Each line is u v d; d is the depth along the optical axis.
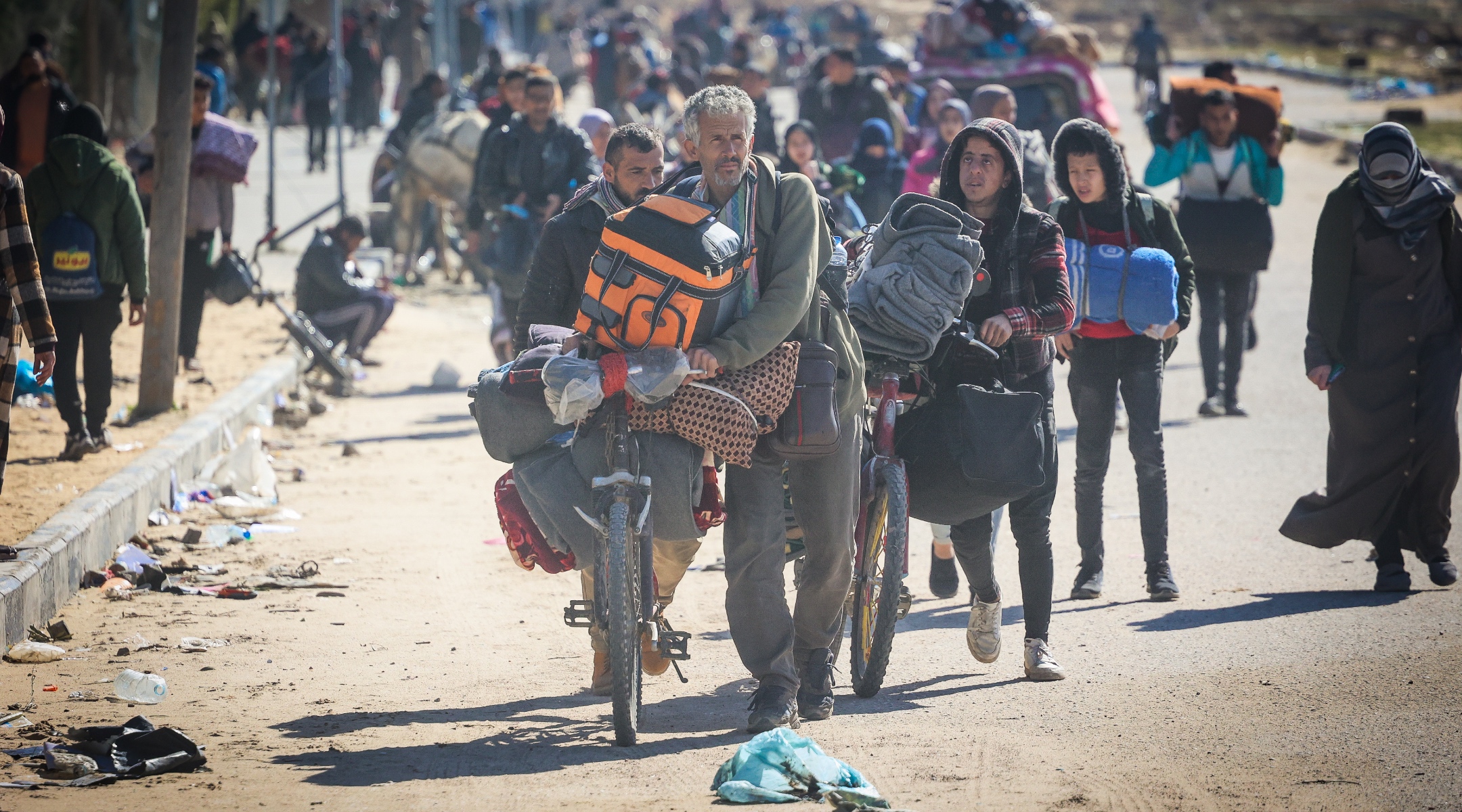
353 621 15.42
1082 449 16.27
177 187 23.31
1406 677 12.91
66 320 20.33
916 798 10.15
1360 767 10.69
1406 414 16.20
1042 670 13.24
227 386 26.50
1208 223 24.95
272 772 10.78
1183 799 10.06
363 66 67.62
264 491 20.80
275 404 26.66
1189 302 16.16
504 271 25.20
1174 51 141.25
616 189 12.40
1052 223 13.12
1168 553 17.94
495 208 25.45
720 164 11.05
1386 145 16.09
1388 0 185.00
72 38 53.19
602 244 11.05
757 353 11.01
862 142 27.55
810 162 26.44
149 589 16.28
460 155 41.19
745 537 11.74
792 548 12.79
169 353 23.70
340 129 42.72
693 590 16.78
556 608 15.98
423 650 14.42
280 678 13.44
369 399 28.83
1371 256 16.27
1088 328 15.87
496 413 11.55
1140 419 16.05
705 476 11.66
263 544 18.36
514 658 14.20
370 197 48.56
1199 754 11.07
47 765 10.62
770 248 11.23
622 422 11.16
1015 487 12.38
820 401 11.33
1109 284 15.59
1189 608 15.69
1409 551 18.17
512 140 25.28
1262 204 25.00
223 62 57.38
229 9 72.50
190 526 18.75
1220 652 13.94
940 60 36.56
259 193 51.72
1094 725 11.86
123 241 20.44
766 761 10.30
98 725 11.62
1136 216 15.95
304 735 11.77
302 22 68.12
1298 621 14.99
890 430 12.65
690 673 13.80
